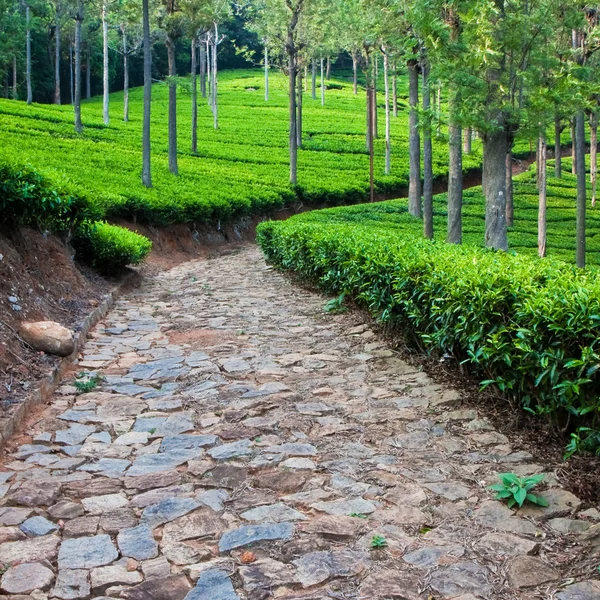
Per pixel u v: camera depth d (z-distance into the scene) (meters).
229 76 81.06
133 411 5.09
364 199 34.06
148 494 3.66
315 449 4.28
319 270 10.51
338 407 5.11
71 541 3.16
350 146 43.62
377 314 7.39
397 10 14.17
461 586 2.79
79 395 5.46
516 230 26.14
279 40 33.12
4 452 4.23
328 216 24.88
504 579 2.84
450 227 16.30
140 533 3.24
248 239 25.05
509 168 26.95
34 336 6.00
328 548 3.09
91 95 70.31
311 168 36.47
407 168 39.28
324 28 32.78
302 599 2.70
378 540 3.12
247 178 30.27
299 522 3.33
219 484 3.78
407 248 7.49
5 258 7.25
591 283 4.46
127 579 2.85
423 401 5.20
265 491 3.70
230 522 3.35
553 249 22.92
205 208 20.84
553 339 3.99
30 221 8.44
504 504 3.51
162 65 76.12
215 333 7.70
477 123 10.41
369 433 4.56
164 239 18.50
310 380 5.80
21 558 3.00
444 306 5.45
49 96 62.44
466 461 4.08
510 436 4.47
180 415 4.96
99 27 57.28
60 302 8.16
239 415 4.92
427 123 11.26
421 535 3.21
